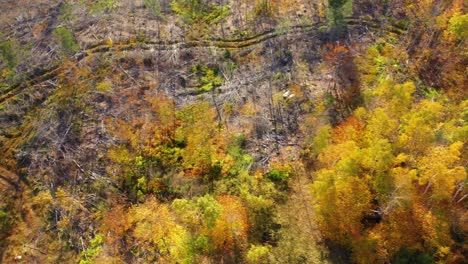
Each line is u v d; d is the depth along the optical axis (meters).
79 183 52.22
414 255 42.62
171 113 57.03
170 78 61.16
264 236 48.16
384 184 42.28
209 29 66.50
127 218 49.22
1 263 47.25
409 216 42.62
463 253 42.97
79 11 68.81
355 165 42.75
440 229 41.66
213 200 44.66
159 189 51.44
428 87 59.03
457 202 43.44
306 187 51.69
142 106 58.22
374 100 51.66
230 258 46.41
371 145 44.53
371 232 43.94
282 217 49.53
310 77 60.94
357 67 61.50
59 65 61.41
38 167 52.94
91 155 54.16
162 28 66.44
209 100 59.09
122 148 54.28
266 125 56.66
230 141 55.06
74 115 57.09
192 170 52.38
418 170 42.78
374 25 65.81
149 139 54.81
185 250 44.12
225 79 61.22
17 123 56.28
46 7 69.50
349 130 50.00
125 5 69.62
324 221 46.38
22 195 51.19
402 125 45.34
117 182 52.25
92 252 47.66
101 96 58.88
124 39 64.81
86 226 49.50
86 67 61.28
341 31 65.12
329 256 47.03
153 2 68.44
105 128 56.19
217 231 44.75
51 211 50.19
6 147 54.34
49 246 48.25
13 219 49.72
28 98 58.34
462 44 59.62
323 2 68.56
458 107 51.66
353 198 43.56
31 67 60.97
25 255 47.66
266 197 50.53
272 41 64.62
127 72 61.34
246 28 66.19
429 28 62.88
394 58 62.19
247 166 53.06
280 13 67.69
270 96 59.34
